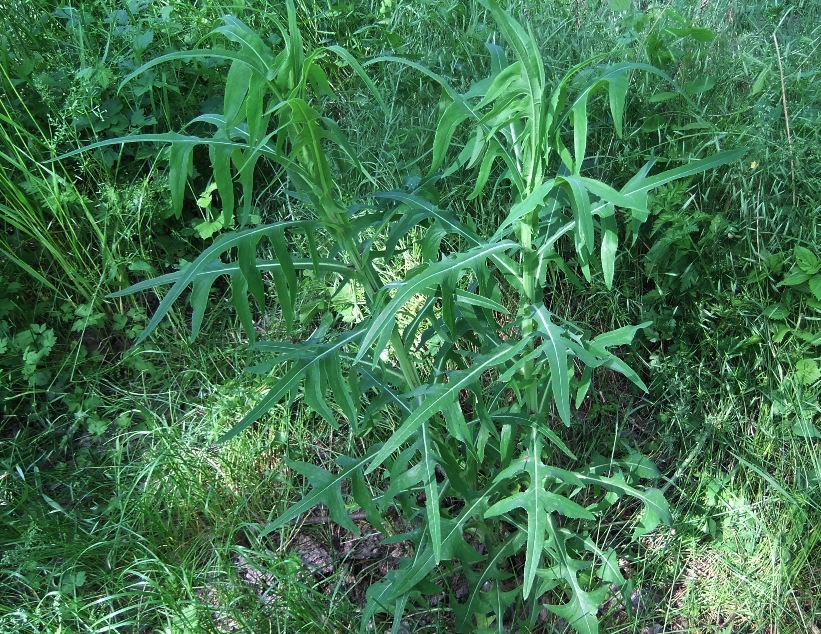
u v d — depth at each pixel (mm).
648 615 2381
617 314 2797
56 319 3236
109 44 3504
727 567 2443
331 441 2836
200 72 3588
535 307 1806
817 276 2547
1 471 2795
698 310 2756
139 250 3271
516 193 1995
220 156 1583
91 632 2268
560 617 2393
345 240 1776
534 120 1584
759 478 2572
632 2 3486
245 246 1631
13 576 2479
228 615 2350
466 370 1729
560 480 2064
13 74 3428
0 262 3170
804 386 2605
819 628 2332
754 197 2715
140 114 3346
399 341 1971
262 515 2682
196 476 2729
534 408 1992
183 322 3182
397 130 3172
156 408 3031
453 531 2004
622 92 1543
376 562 2551
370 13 3779
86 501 2781
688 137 2922
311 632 2283
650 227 2842
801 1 3531
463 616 2170
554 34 3248
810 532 2422
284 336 3082
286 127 1571
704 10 3547
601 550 2494
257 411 1765
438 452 1938
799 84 3027
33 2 3783
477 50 3352
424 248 1969
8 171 3287
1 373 2969
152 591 2381
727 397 2684
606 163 2871
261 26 3637
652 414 2787
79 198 3100
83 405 2990
